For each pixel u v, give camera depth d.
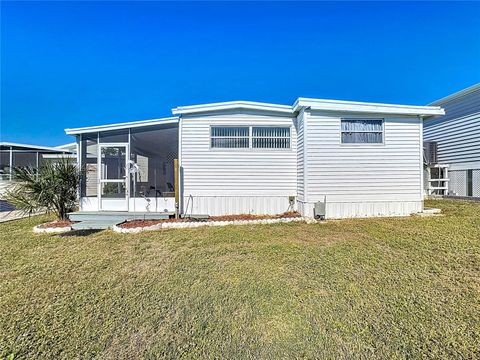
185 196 8.40
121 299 3.10
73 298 3.13
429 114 7.89
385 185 7.94
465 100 11.07
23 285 3.51
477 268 3.71
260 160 8.51
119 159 8.55
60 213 7.96
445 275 3.51
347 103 7.72
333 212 7.79
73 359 2.15
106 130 8.40
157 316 2.74
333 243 5.15
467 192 10.95
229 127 8.50
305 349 2.21
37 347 2.30
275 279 3.54
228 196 8.45
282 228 6.62
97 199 8.51
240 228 6.73
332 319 2.61
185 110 8.30
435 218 7.33
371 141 7.96
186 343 2.33
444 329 2.40
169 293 3.22
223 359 2.13
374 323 2.53
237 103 8.37
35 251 5.06
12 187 7.71
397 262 4.01
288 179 8.54
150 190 8.48
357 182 7.87
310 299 3.00
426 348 2.18
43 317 2.74
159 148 8.52
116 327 2.57
